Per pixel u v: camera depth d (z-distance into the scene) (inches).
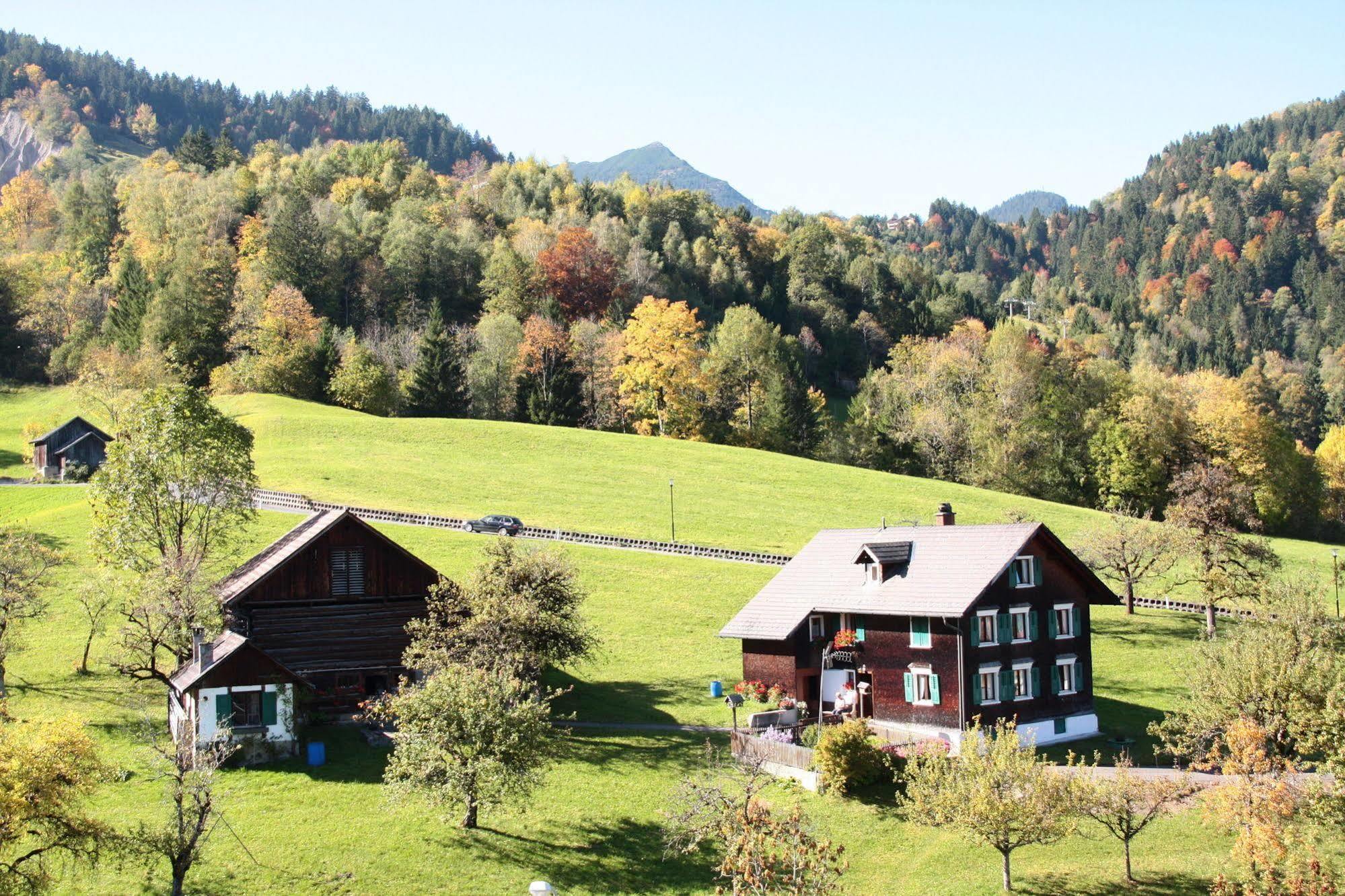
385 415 5807.1
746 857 1222.3
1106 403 5344.5
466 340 6373.0
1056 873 1567.4
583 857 1608.0
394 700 1765.5
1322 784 1615.4
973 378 5915.4
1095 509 4729.3
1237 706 1786.4
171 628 2055.9
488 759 1644.9
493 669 1927.9
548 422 5679.1
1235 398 4931.1
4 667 2231.8
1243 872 1368.1
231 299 6712.6
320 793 1775.3
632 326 5610.2
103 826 1400.1
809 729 1989.4
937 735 2073.1
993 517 4028.1
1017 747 1600.6
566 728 2139.5
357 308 7396.7
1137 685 2500.0
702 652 2652.6
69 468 4347.9
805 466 4776.1
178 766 1475.1
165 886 1483.8
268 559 2284.7
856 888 1531.7
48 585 2480.3
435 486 4136.3
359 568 2188.7
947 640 2071.9
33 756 1342.3
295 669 2102.6
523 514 3821.4
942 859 1611.7
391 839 1633.9
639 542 3469.5
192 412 2404.0
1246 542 2962.6
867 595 2224.4
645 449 4940.9
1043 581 2199.8
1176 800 1593.3
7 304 6934.1
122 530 2309.3
